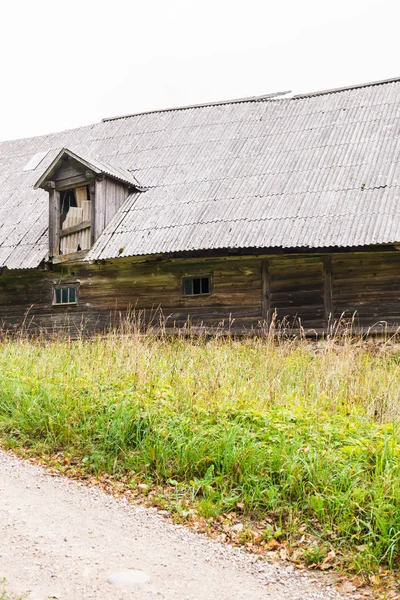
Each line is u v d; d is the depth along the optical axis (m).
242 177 15.52
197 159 17.19
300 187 14.30
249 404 6.96
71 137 22.12
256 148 16.70
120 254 14.25
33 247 16.50
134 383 7.74
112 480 5.94
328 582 4.27
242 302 14.01
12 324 17.00
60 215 16.47
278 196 14.23
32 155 21.98
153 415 6.61
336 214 12.99
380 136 15.21
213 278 14.40
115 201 16.02
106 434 6.55
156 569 4.31
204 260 14.54
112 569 4.25
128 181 16.16
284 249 12.85
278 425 6.11
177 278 14.85
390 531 4.61
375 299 12.80
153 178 16.97
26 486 5.75
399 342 12.27
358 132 15.71
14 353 10.89
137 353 8.73
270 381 8.02
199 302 14.48
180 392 7.25
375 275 12.89
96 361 8.97
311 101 18.27
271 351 9.81
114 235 15.01
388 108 16.31
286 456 5.51
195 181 16.08
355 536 4.69
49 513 5.15
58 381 8.07
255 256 13.84
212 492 5.39
